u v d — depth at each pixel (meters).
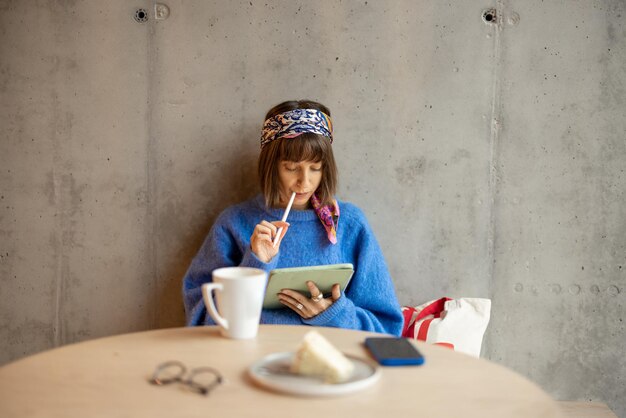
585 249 1.99
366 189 1.96
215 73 1.91
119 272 1.96
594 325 2.02
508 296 2.00
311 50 1.91
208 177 1.95
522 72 1.94
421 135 1.95
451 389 0.87
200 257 1.80
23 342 1.97
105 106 1.91
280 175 1.71
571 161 1.97
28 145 1.91
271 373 0.90
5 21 1.87
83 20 1.88
